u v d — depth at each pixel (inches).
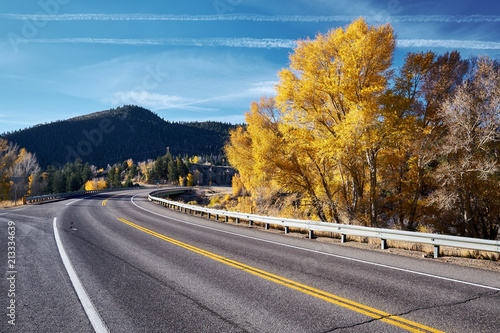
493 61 571.2
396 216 815.1
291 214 746.8
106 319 150.7
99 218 599.5
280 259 282.4
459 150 626.2
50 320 148.9
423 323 149.3
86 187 3700.8
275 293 190.9
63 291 190.4
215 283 209.9
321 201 665.6
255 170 689.6
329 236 426.6
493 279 222.5
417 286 205.6
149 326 143.6
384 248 338.3
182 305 170.4
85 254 291.4
